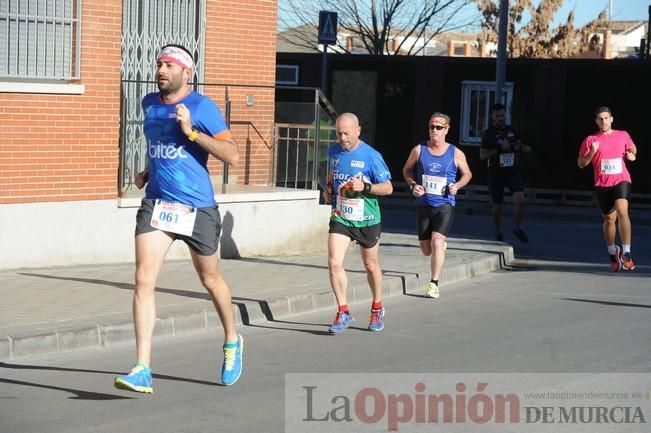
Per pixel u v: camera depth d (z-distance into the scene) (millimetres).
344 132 9758
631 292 12773
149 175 7508
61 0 11859
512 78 25797
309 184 14492
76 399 7324
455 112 26312
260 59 14742
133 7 13305
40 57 11727
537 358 8836
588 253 17016
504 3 23719
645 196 24812
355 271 12977
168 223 7324
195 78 14086
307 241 14367
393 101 26656
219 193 13414
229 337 7715
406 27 37969
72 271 11695
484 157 17625
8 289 10477
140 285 7316
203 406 7188
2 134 11344
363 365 8531
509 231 20281
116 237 12445
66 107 11875
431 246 12250
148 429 6617
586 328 10273
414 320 10727
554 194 25422
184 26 13922
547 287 13148
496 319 10781
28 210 11633
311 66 27062
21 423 6711
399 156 26688
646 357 8930
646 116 24875
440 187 12117
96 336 8992
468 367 8469
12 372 8070
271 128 14484
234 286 11453
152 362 8539
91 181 12180
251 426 6730
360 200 9812
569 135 25484
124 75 13227
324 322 10531
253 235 13742
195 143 7383
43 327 8867
